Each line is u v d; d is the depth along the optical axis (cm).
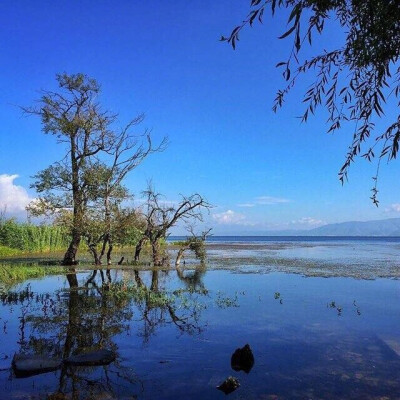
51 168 2672
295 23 308
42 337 922
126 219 2655
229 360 762
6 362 754
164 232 2731
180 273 2262
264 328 998
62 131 2697
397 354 793
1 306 1284
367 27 374
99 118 2748
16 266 2348
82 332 963
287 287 1692
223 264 2816
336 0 363
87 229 2620
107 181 2670
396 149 383
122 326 1021
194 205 2750
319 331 970
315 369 714
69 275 2164
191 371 705
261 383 652
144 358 774
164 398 596
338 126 454
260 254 4081
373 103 399
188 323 1052
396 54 368
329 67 435
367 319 1093
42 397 597
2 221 3875
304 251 4762
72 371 706
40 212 2655
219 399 593
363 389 626
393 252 4538
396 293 1529
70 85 2709
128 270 2430
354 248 5784
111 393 613
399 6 338
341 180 436
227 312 1187
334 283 1814
